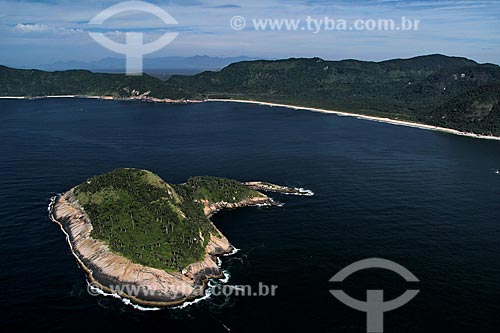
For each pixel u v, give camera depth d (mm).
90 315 96188
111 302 101438
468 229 141250
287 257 122000
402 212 156125
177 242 119312
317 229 140750
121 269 110250
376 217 151000
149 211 131750
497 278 110438
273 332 90688
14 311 96500
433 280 109438
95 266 113500
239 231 139875
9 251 123500
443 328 91250
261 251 125938
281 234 137375
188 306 100250
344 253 124000
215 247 125312
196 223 130250
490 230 140750
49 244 128500
